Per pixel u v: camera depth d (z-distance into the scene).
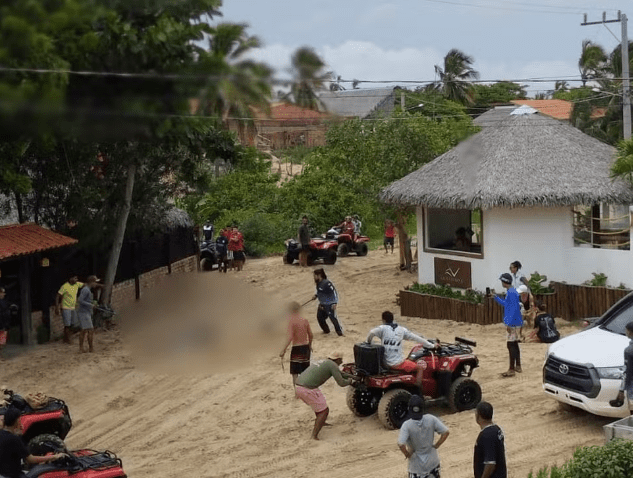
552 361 13.23
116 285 24.95
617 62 45.25
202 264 35.12
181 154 23.56
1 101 3.12
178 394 16.30
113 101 3.68
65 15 3.55
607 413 12.38
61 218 22.61
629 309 14.16
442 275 24.50
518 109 24.72
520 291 19.73
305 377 13.20
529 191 21.80
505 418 13.58
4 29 3.43
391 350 13.59
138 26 4.94
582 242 22.83
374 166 29.30
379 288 29.44
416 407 9.48
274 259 38.56
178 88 3.97
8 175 14.33
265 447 13.06
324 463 12.14
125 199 23.05
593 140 24.75
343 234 37.97
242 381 16.86
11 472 9.27
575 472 8.96
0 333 18.92
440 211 25.80
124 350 19.70
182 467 12.33
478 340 19.92
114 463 9.92
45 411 11.65
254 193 47.19
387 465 11.86
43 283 21.09
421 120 29.48
